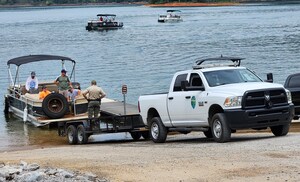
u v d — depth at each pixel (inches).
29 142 1210.6
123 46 3816.4
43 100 1406.3
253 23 5885.8
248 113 825.5
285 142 793.6
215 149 770.8
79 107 1421.0
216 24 5979.3
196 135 1085.8
